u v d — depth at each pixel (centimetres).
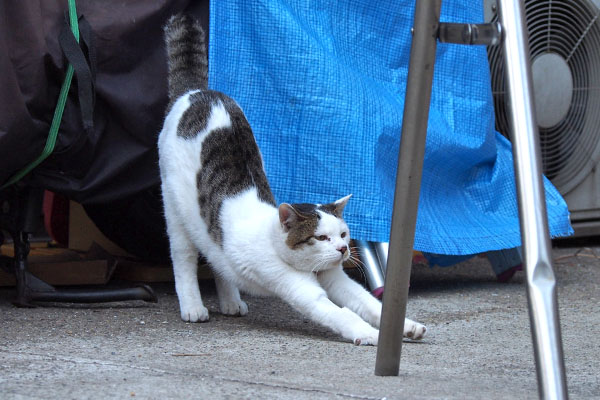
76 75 357
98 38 374
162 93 395
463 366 267
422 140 213
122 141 390
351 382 233
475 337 325
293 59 405
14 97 344
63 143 366
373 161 402
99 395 213
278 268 330
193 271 371
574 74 599
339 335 331
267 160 406
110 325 342
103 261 434
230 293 376
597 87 603
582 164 611
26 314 362
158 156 389
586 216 626
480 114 471
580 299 429
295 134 405
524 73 174
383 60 442
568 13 587
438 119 452
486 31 182
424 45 205
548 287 164
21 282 383
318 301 322
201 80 402
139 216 455
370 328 311
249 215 347
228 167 359
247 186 359
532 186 169
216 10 404
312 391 220
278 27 405
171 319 362
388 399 210
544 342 161
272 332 336
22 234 388
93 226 511
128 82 387
